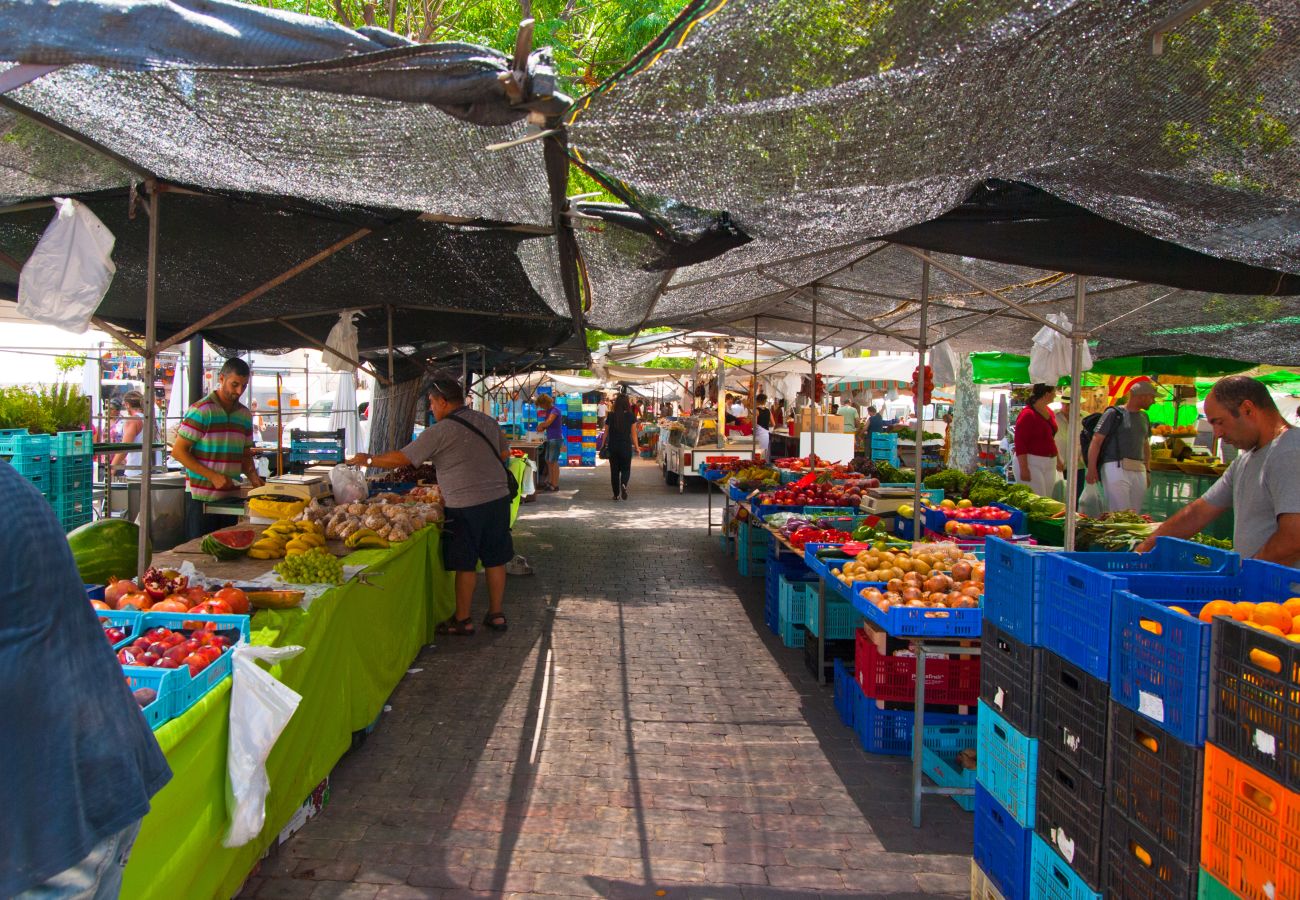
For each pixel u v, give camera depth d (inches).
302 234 194.1
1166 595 105.3
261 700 112.5
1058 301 267.6
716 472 470.9
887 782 168.1
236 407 270.1
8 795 58.7
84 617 66.7
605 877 132.6
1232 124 103.8
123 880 83.7
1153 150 112.2
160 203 170.9
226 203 168.7
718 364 756.0
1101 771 92.1
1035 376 237.3
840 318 383.6
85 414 313.1
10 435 273.4
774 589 278.8
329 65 85.1
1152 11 85.1
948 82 97.6
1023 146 113.7
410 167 132.8
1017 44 90.8
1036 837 106.0
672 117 103.9
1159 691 82.7
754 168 120.6
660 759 177.3
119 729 66.2
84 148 134.3
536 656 247.3
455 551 261.9
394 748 181.0
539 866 135.3
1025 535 233.1
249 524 236.2
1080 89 99.7
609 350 657.6
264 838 127.4
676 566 391.5
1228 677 74.9
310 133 121.8
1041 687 105.8
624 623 286.5
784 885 131.3
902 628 150.4
